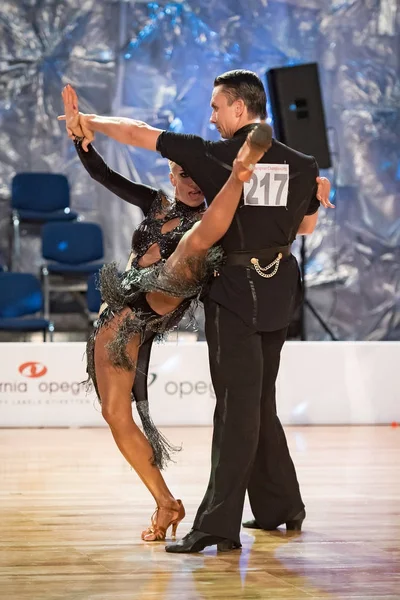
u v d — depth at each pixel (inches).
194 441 505.4
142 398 275.7
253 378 256.8
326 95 837.8
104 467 413.1
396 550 251.3
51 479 378.9
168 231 274.4
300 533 275.6
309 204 270.2
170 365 579.2
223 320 256.1
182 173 270.5
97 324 277.0
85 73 812.6
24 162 805.9
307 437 523.8
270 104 781.9
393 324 839.1
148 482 271.1
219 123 262.1
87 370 279.7
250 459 256.7
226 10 824.3
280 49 832.3
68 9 807.7
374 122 844.0
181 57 821.9
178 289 256.4
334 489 352.8
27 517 298.8
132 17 816.3
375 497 335.6
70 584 215.5
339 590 209.6
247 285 255.0
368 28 840.9
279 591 208.8
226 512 252.1
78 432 551.2
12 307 689.0
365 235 840.3
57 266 722.8
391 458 441.1
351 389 590.6
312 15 834.2
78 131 268.8
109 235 815.1
